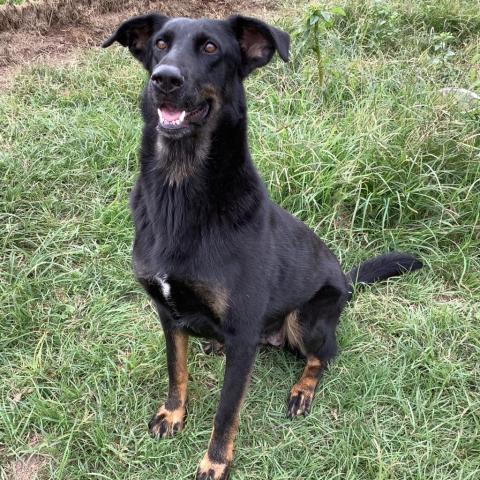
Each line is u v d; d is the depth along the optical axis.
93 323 0.91
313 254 0.81
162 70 0.61
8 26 1.61
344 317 0.94
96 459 0.74
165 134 0.63
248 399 0.82
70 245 1.02
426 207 1.09
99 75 1.41
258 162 1.12
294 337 0.83
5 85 1.41
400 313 0.94
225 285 0.66
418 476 0.71
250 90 1.37
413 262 1.00
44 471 0.74
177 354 0.75
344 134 1.17
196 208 0.65
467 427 0.78
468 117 1.19
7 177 1.11
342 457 0.74
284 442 0.77
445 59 1.43
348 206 1.11
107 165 1.16
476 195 1.08
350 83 1.36
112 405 0.79
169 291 0.68
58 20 1.66
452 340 0.90
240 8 1.78
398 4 1.73
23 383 0.82
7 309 0.91
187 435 0.77
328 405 0.82
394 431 0.78
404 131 1.15
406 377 0.85
